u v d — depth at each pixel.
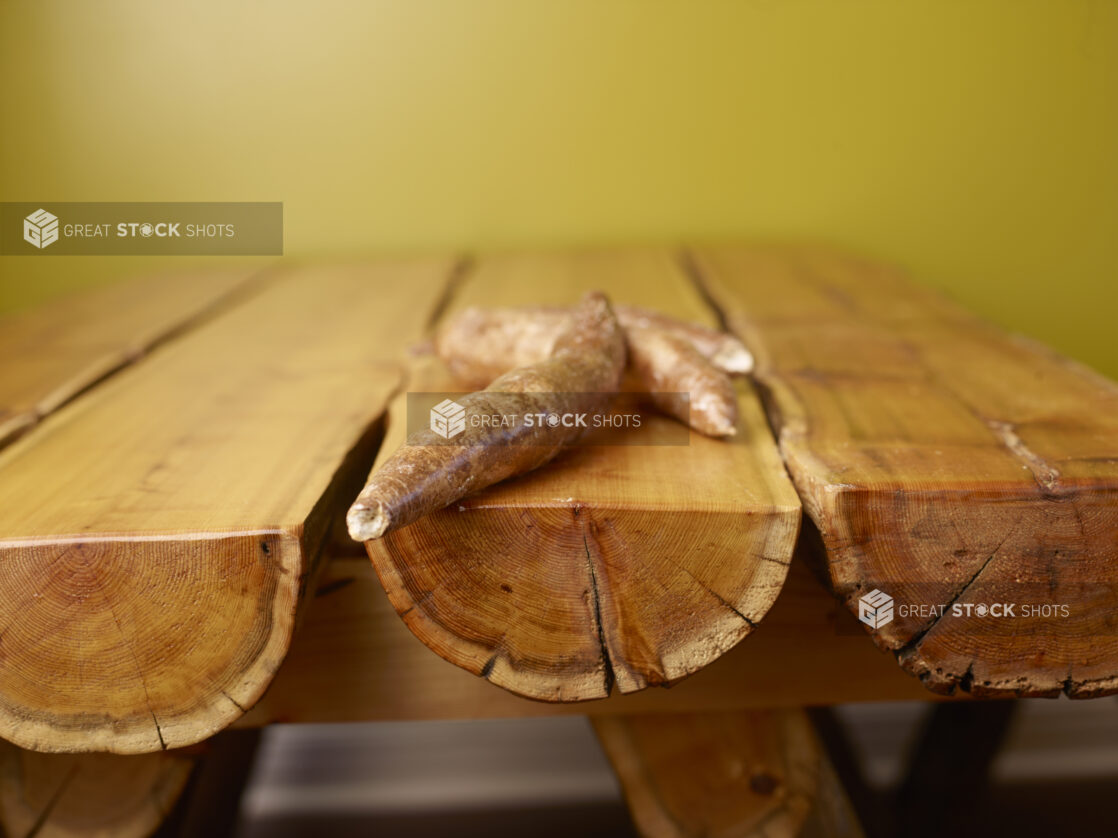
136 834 0.55
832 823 0.56
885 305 0.85
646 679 0.43
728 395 0.51
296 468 0.49
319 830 1.00
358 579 0.51
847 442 0.50
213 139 1.14
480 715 0.53
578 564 0.42
